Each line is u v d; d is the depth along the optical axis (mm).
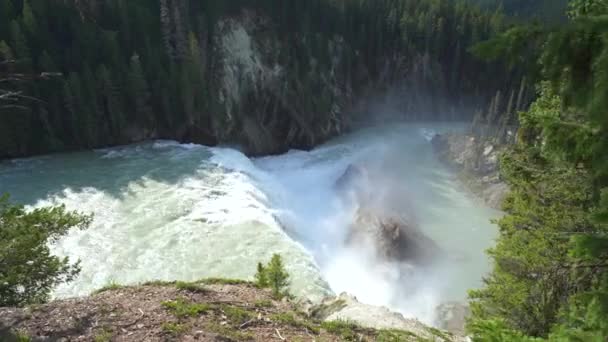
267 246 21062
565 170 10055
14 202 24469
